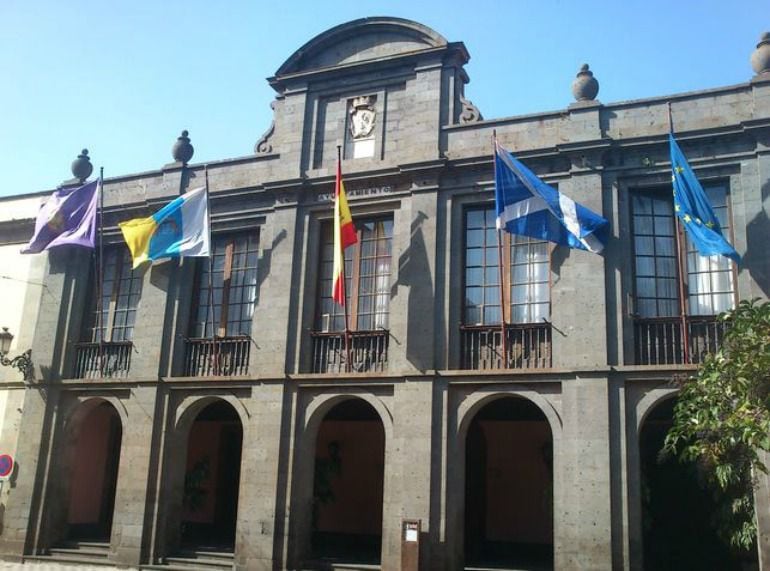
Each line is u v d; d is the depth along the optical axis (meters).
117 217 21.83
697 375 13.15
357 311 18.66
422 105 18.91
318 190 19.52
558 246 16.83
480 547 20.52
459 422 16.75
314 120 20.25
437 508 16.38
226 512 23.61
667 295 16.28
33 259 22.58
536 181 16.39
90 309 21.77
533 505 20.45
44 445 20.61
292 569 17.36
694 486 18.00
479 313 17.53
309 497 18.00
